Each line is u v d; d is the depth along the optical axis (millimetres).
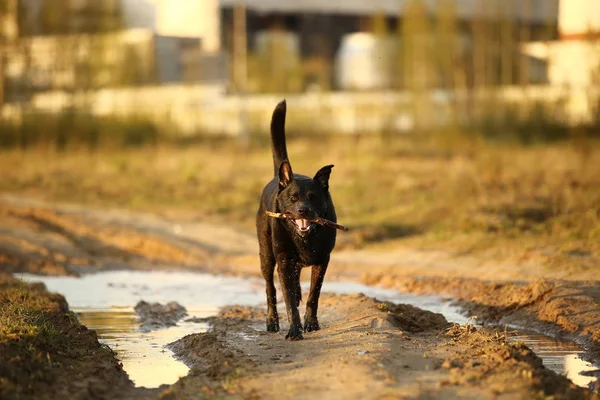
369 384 7004
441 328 9641
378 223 17859
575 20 36188
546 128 33125
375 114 41969
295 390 6969
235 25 50500
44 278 14711
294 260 9055
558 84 34875
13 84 40719
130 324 10750
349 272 14531
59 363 7992
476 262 13867
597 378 8055
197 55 48688
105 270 15594
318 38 56594
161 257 16781
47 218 19609
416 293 12742
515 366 7488
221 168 28844
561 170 22672
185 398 7074
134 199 22469
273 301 9727
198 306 12086
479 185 19672
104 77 43562
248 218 19922
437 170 25859
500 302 11203
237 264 16062
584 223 14984
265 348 8602
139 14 52594
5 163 31297
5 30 39281
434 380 7180
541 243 14258
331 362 7719
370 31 55344
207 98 44312
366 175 25531
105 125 38656
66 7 40031
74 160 32125
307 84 55625
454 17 39500
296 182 8852
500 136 33000
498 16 37938
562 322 9969
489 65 37562
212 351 8570
